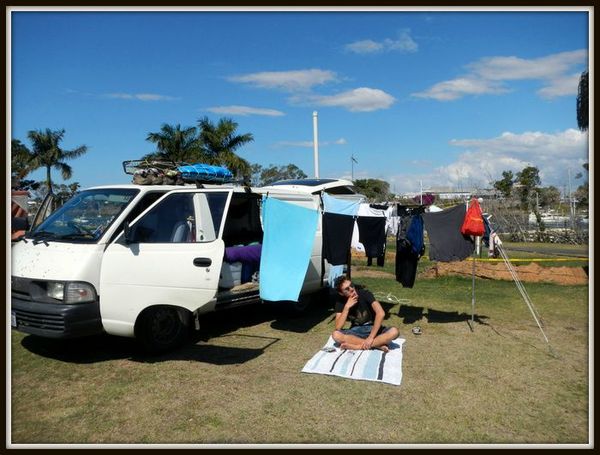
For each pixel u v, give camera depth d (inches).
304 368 215.2
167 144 1205.7
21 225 381.1
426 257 648.4
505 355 238.1
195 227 240.8
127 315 217.8
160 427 163.0
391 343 251.9
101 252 215.6
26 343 250.2
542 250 861.2
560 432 161.5
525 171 1855.3
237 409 176.6
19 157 1489.9
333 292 346.6
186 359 228.8
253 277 290.7
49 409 175.5
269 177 1809.8
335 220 267.9
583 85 462.3
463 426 165.5
